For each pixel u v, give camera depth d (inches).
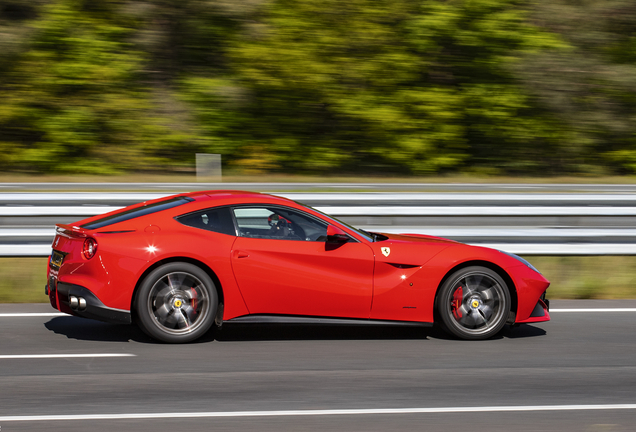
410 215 367.6
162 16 820.0
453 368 209.0
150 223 231.6
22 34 784.9
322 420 163.3
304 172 830.5
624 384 195.6
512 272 246.5
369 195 381.7
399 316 241.1
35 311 276.7
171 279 228.7
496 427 161.0
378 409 171.8
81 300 222.7
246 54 800.9
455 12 821.9
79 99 803.4
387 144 830.5
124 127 805.2
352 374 201.0
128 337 239.3
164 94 818.8
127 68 803.4
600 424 164.1
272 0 820.6
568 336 251.9
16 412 165.5
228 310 231.6
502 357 222.7
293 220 241.0
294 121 831.7
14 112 781.3
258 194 249.4
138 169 807.1
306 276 234.1
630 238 359.6
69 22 802.2
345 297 236.4
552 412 171.8
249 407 171.3
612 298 325.4
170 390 183.6
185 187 480.4
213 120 819.4
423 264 240.5
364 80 821.9
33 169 795.4
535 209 373.1
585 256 381.4
